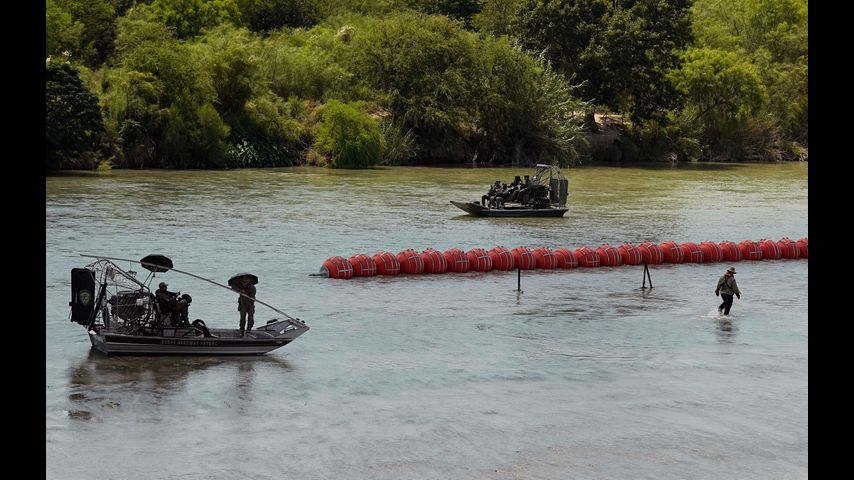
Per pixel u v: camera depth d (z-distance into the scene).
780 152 126.81
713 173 99.88
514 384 24.61
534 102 104.19
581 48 114.50
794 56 140.62
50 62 74.44
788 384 25.09
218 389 23.33
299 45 107.94
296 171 85.19
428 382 24.53
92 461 18.89
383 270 38.50
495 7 126.06
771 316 33.28
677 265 43.84
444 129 100.06
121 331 25.59
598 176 93.00
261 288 35.12
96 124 75.81
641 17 114.31
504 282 38.28
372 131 92.44
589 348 28.41
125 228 46.53
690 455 20.20
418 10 130.12
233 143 88.56
